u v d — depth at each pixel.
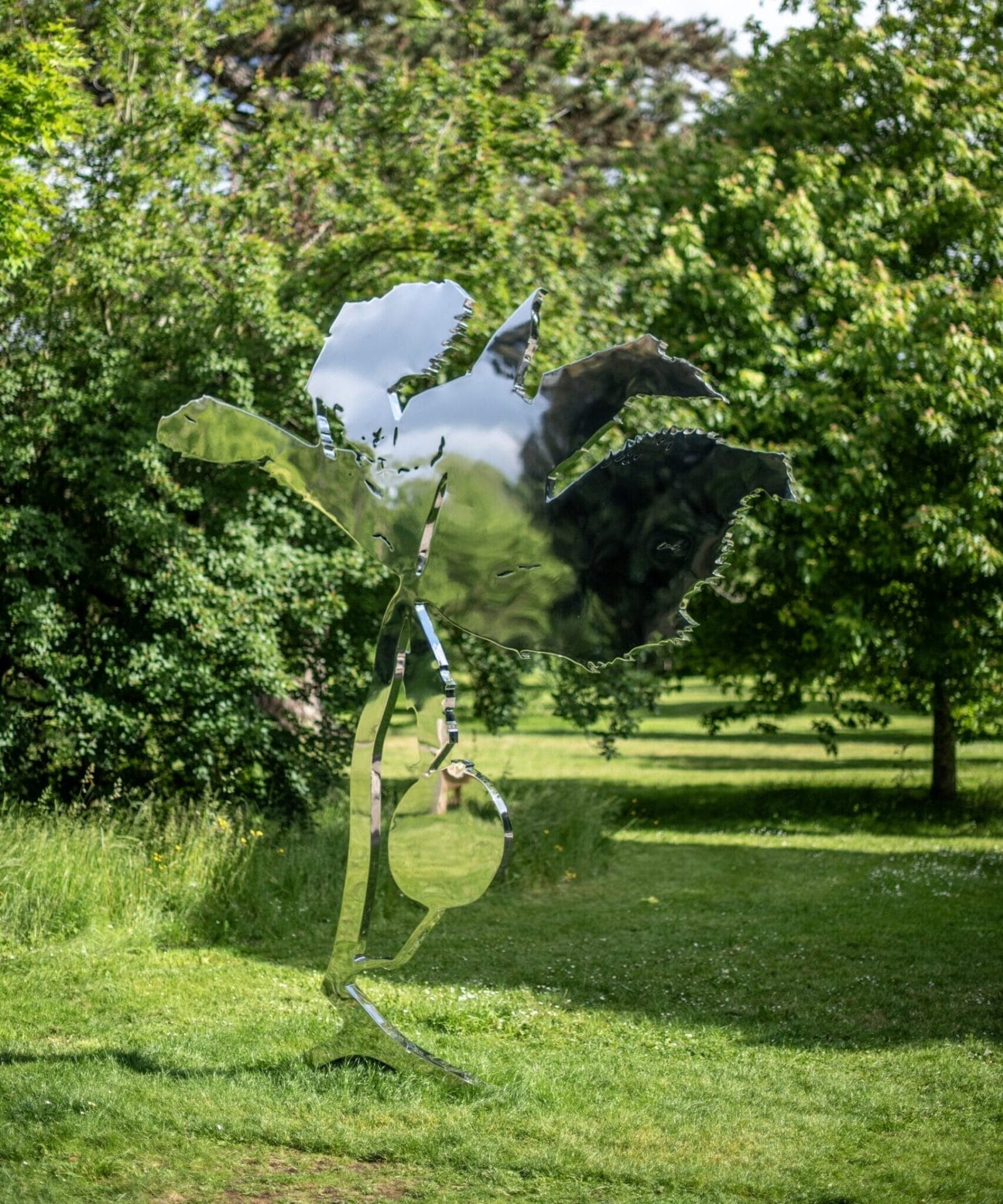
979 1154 4.91
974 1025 6.72
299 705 14.93
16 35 9.65
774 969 7.90
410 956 5.55
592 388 5.36
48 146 9.28
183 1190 4.45
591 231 16.03
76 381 11.02
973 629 14.16
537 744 24.73
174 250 11.09
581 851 11.22
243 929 8.71
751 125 15.33
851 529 14.25
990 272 14.77
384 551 5.59
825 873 11.24
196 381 11.02
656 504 5.30
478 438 5.43
